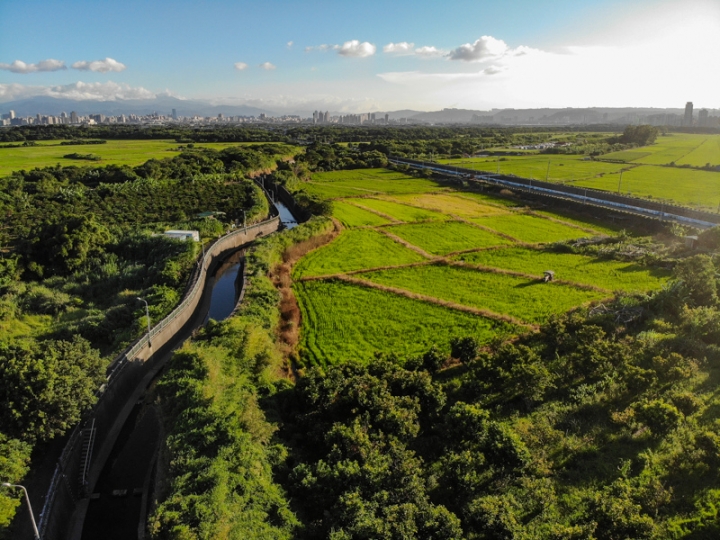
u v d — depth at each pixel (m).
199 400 34.81
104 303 65.06
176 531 23.38
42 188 118.19
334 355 48.47
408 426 33.22
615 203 109.62
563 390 39.56
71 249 75.25
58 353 35.72
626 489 27.45
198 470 27.95
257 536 23.95
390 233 95.69
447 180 159.88
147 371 48.97
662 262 71.25
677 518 26.45
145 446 37.41
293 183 153.62
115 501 32.38
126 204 113.69
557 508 27.62
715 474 29.36
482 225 100.81
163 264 71.06
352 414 34.91
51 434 31.89
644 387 38.44
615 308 54.00
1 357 33.84
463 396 39.50
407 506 25.56
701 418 34.44
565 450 32.28
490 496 27.89
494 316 55.84
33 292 64.62
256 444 31.16
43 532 26.72
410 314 57.88
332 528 24.69
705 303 53.53
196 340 46.66
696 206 105.94
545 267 73.38
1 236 85.50
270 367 43.28
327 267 76.25
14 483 29.02
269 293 60.25
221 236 93.00
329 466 29.67
